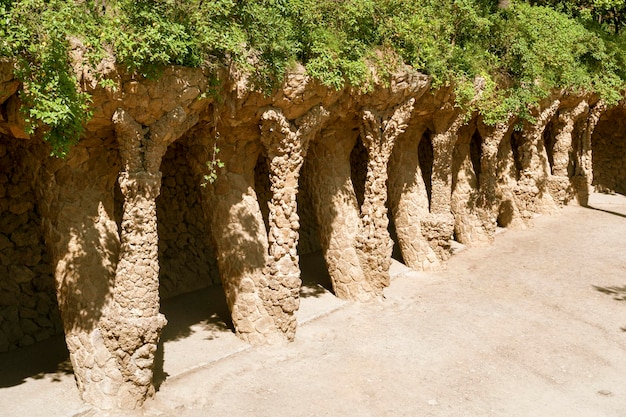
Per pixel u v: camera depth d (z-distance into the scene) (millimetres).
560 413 10859
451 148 18438
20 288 12469
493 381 11953
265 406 10562
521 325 14836
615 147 33938
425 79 14867
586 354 13328
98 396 9914
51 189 10047
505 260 20578
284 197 12648
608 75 25953
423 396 11219
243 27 10641
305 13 11844
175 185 16016
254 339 12875
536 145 25688
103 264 10398
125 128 9336
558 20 24250
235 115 11398
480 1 20047
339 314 14977
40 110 7859
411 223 19062
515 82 20125
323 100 12539
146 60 8852
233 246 12898
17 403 9812
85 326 10078
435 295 16859
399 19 14133
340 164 15750
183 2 9234
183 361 11898
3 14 7480
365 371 12047
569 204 30422
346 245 15781
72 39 8219
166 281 15586
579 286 17984
